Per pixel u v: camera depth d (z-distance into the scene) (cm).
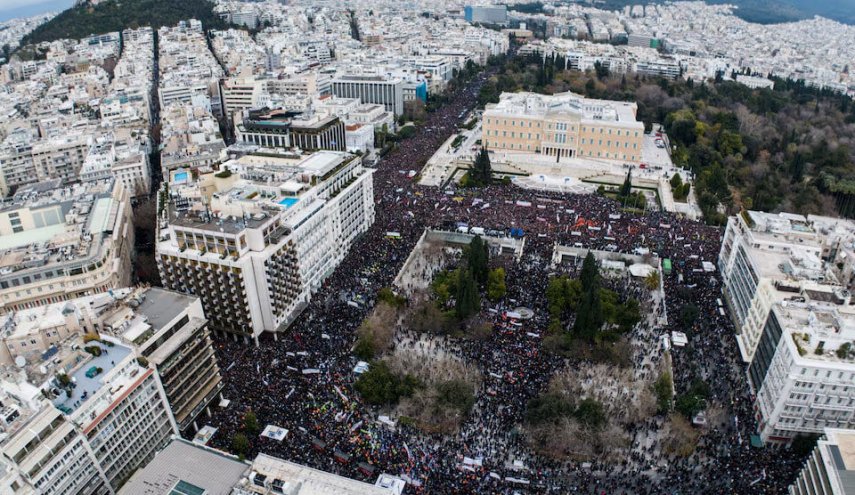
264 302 19638
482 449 15312
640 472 14700
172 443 12081
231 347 19700
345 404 16675
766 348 17162
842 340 15050
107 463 13438
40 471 11656
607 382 17975
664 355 19162
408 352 19225
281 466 11562
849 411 15112
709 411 16762
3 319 14625
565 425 15375
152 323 15262
